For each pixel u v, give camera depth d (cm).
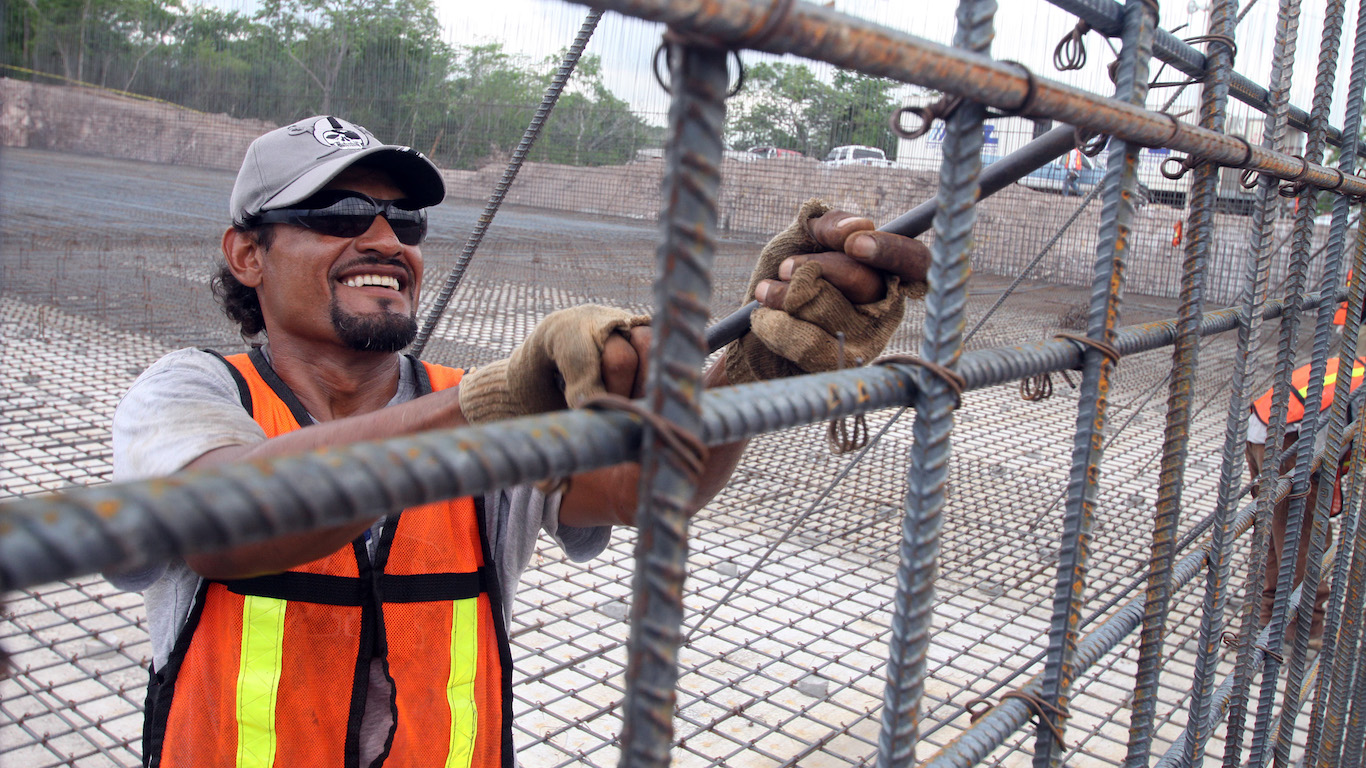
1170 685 384
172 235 1507
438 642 159
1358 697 263
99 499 45
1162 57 129
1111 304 119
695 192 63
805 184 1983
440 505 163
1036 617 431
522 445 61
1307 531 412
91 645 358
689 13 57
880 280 116
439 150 2327
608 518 168
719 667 375
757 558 485
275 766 146
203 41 2572
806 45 65
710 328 128
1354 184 191
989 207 1873
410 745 153
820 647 394
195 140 2609
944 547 519
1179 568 171
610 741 305
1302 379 414
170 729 150
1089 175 1784
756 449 691
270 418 156
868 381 88
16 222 1540
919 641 99
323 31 2183
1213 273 1650
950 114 90
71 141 2661
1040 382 120
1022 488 632
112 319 918
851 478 631
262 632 148
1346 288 236
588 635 391
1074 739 340
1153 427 826
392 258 171
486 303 1210
